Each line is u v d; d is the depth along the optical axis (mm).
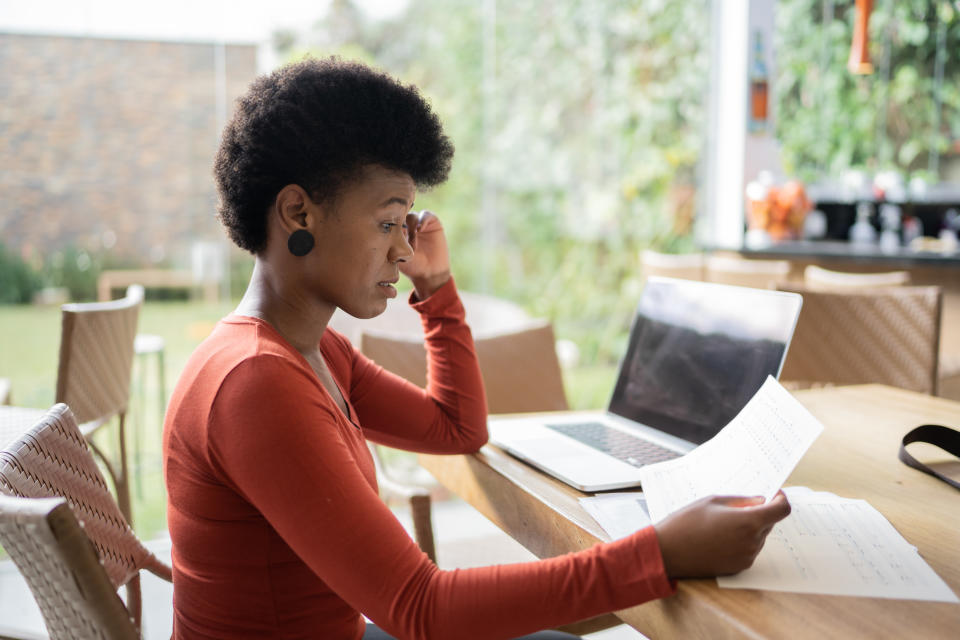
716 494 913
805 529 902
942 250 3842
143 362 3258
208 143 3842
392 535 768
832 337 2389
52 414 1036
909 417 1423
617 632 1884
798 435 873
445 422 1246
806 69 4738
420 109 907
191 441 817
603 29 5262
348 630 899
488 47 5012
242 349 815
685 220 5566
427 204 5012
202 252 3861
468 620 743
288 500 753
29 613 2219
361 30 4590
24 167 3518
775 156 4578
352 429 884
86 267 3654
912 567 812
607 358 5551
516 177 5195
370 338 1752
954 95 4941
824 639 678
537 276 5332
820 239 4664
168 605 2291
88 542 686
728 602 741
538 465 1159
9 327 3525
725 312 1242
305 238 858
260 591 847
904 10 4777
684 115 5473
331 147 836
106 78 3627
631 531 908
